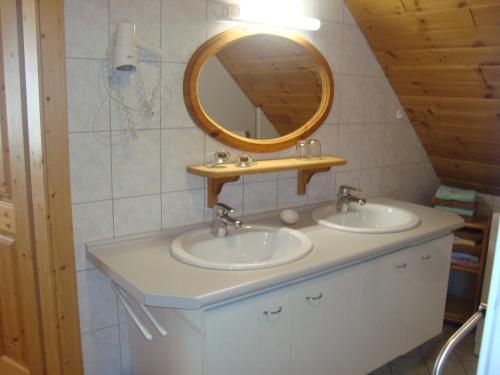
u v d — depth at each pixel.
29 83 1.73
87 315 1.98
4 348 2.29
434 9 2.28
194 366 1.66
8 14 1.78
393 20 2.49
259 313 1.73
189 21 2.01
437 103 2.86
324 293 1.96
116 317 2.06
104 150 1.90
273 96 2.34
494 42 2.25
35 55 1.67
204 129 2.14
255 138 2.33
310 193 2.67
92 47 1.80
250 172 2.12
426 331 2.60
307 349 1.96
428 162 3.39
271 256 2.17
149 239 2.05
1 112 1.95
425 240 2.41
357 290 2.11
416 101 2.95
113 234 1.98
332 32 2.56
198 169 2.06
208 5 2.05
